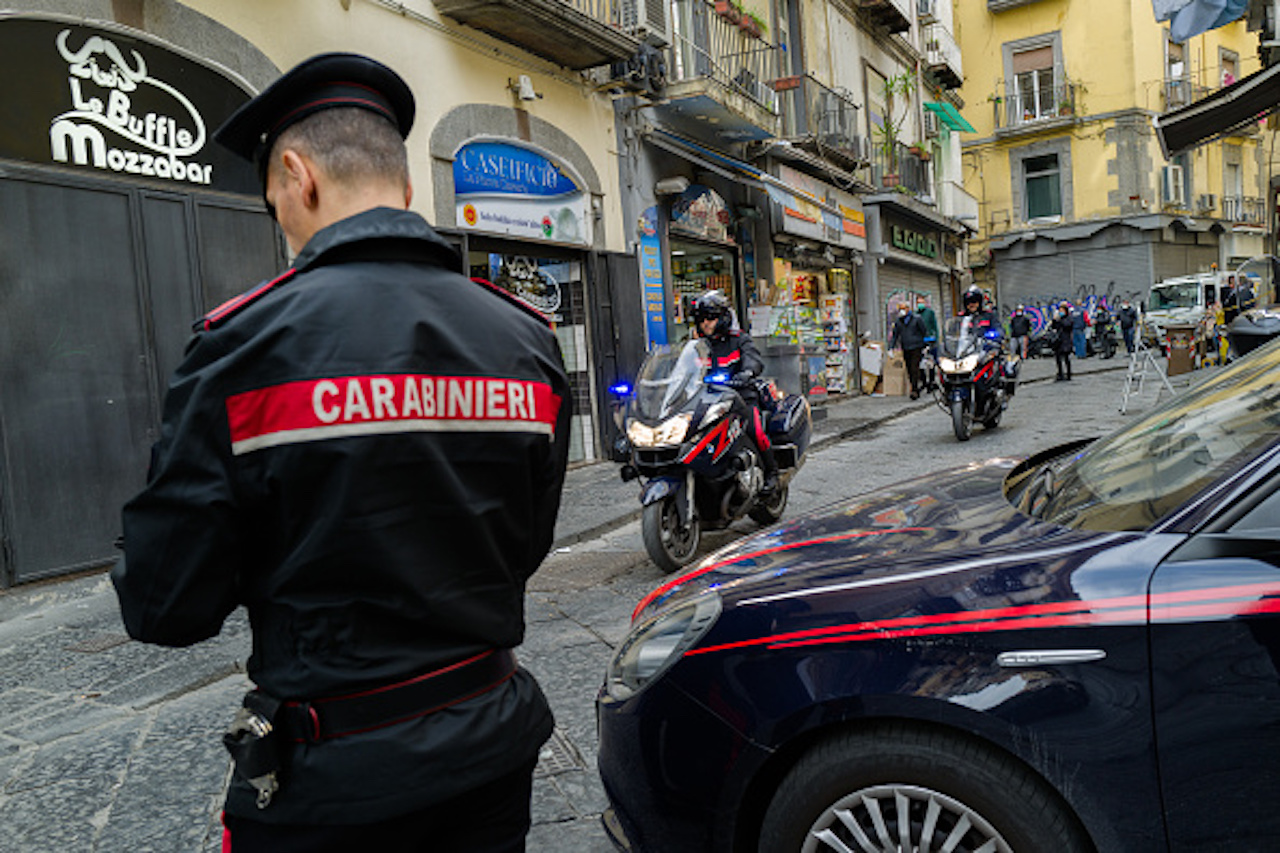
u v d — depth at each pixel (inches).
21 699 160.1
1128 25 1171.9
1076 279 1235.2
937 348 406.3
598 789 116.0
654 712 81.8
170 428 44.9
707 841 78.5
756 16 587.8
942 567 78.5
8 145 224.5
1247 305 778.2
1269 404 87.4
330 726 45.7
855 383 740.7
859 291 774.5
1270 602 65.1
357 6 317.7
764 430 249.4
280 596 46.0
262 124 52.9
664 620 88.8
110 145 246.8
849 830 74.3
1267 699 63.8
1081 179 1216.2
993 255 1288.1
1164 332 871.1
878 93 831.7
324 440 44.6
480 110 366.3
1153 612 67.2
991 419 418.3
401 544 46.2
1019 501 97.1
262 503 45.1
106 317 242.8
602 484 356.2
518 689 53.0
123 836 112.0
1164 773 65.4
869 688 72.3
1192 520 71.9
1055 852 68.2
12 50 226.1
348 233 49.6
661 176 489.7
